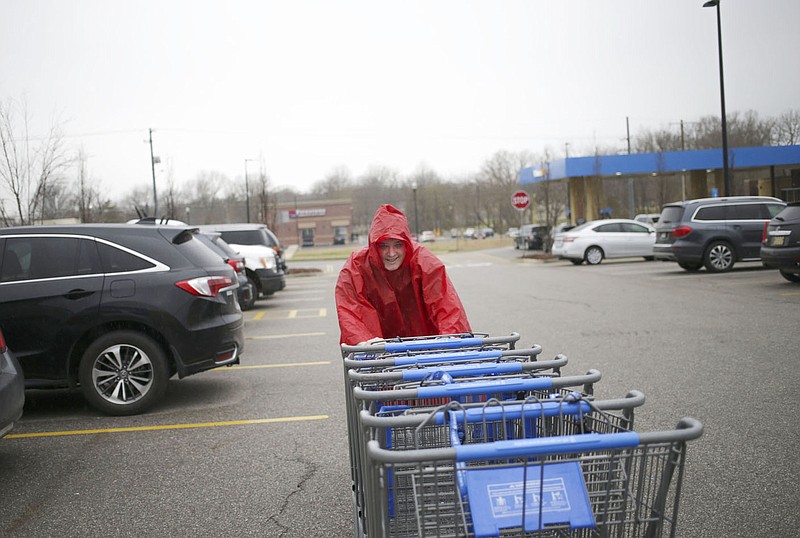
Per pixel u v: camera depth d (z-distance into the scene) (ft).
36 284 21.98
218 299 23.18
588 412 8.59
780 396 20.83
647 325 35.70
